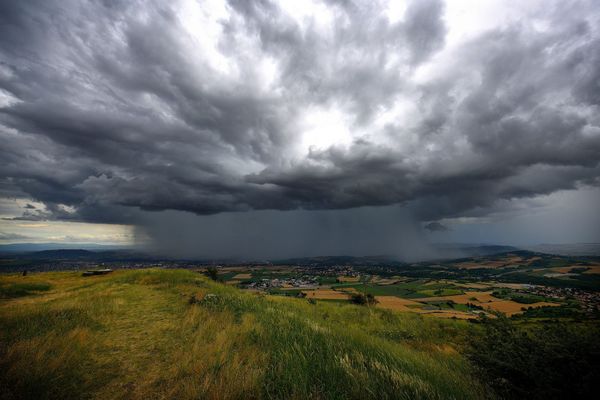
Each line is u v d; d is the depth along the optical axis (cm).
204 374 532
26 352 583
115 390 493
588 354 536
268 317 1028
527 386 585
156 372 566
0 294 1733
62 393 468
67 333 760
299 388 459
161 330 863
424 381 535
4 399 436
